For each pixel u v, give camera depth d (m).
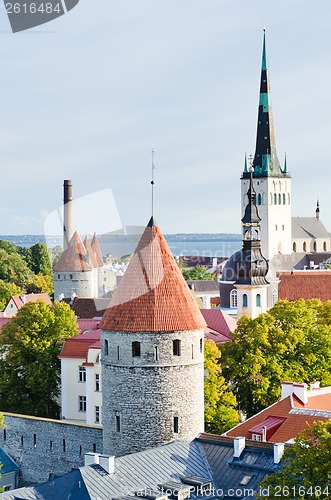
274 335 111.12
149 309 74.12
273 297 186.50
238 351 110.38
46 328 117.81
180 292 75.50
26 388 116.75
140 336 73.88
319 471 53.88
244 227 154.62
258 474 65.94
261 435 79.75
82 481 61.59
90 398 110.50
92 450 86.56
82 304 140.00
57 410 116.81
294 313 114.12
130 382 74.44
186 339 74.88
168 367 74.25
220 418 99.31
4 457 92.94
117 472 63.91
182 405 75.00
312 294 186.00
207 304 191.75
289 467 55.09
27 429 92.19
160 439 74.31
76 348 112.62
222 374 110.31
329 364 112.00
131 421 74.69
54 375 116.06
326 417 80.88
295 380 108.00
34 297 185.62
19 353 116.31
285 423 81.50
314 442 57.06
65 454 88.88
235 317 173.62
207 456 69.69
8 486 91.25
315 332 113.12
